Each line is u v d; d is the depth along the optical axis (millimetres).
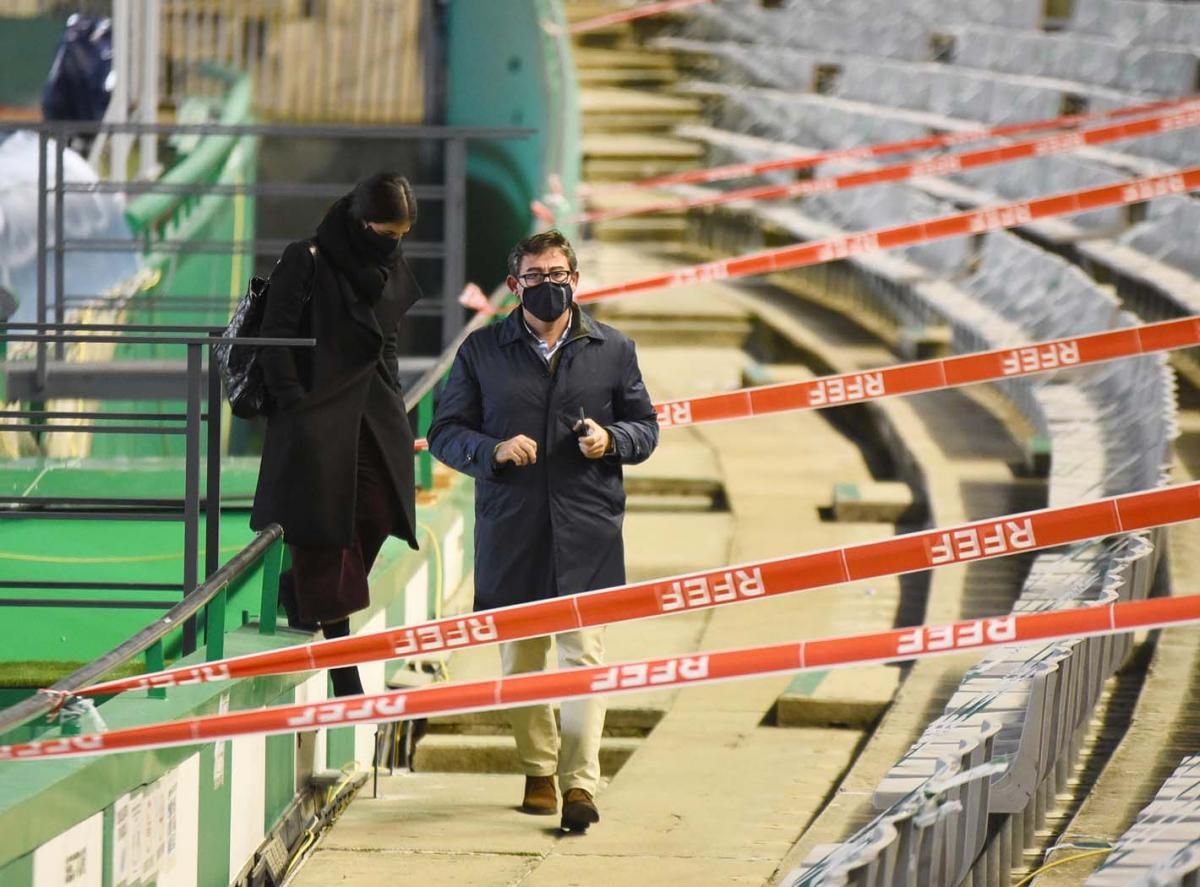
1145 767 21562
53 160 43344
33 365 32281
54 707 16484
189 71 73938
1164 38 54031
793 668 15508
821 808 22719
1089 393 37594
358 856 21703
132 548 29125
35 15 63656
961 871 18172
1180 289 38281
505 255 63875
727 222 56656
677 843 21484
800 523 34875
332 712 15820
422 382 30266
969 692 22438
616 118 64625
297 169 73562
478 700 15930
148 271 44312
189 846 18891
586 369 20875
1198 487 17609
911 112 58406
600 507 20891
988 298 43656
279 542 22062
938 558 18031
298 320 20828
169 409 42594
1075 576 26328
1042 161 48781
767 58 65812
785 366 45406
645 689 15805
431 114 73938
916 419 39469
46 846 15445
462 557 32156
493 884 20562
